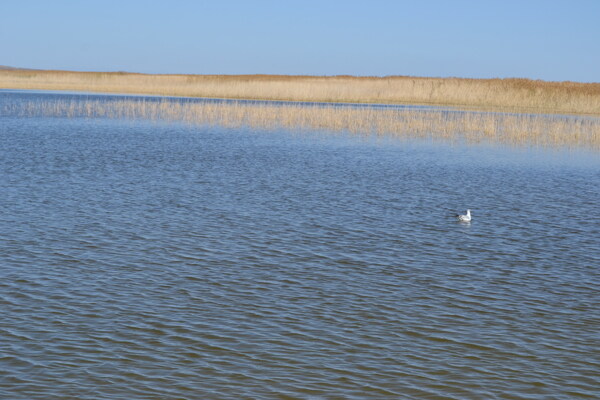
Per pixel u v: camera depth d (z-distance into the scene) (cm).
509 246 1611
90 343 986
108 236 1584
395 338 1041
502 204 2144
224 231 1667
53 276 1279
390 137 4169
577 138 4094
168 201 2022
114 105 6444
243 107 5719
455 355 987
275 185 2370
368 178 2602
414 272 1380
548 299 1239
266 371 916
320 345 1005
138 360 937
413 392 873
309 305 1170
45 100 7262
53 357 935
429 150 3578
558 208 2095
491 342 1037
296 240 1602
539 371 943
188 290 1227
